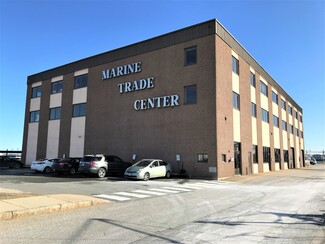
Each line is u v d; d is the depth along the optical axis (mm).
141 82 27859
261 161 33531
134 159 27172
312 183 20375
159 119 26250
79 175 24359
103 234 6766
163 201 11562
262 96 36469
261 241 6453
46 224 7543
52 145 35656
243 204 11195
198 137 23750
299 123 61312
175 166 24531
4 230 6918
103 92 31219
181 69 25547
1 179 19953
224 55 25500
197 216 8891
